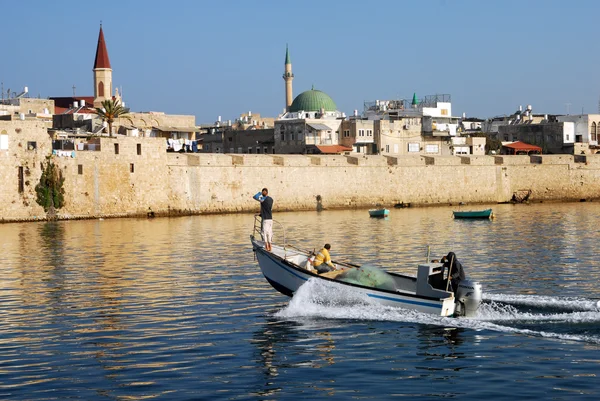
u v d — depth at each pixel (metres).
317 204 110.88
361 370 23.98
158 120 128.00
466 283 30.23
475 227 76.75
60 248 57.75
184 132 129.75
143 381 23.09
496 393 21.78
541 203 126.69
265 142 138.50
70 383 22.97
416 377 23.27
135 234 69.88
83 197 91.94
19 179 87.06
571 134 152.38
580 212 99.12
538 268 44.41
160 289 38.00
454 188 122.12
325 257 33.72
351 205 113.88
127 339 27.80
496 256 50.81
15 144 86.62
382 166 116.38
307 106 150.50
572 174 130.12
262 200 34.88
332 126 133.38
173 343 27.16
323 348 26.34
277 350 26.17
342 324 29.38
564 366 23.89
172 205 99.06
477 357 25.00
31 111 126.75
